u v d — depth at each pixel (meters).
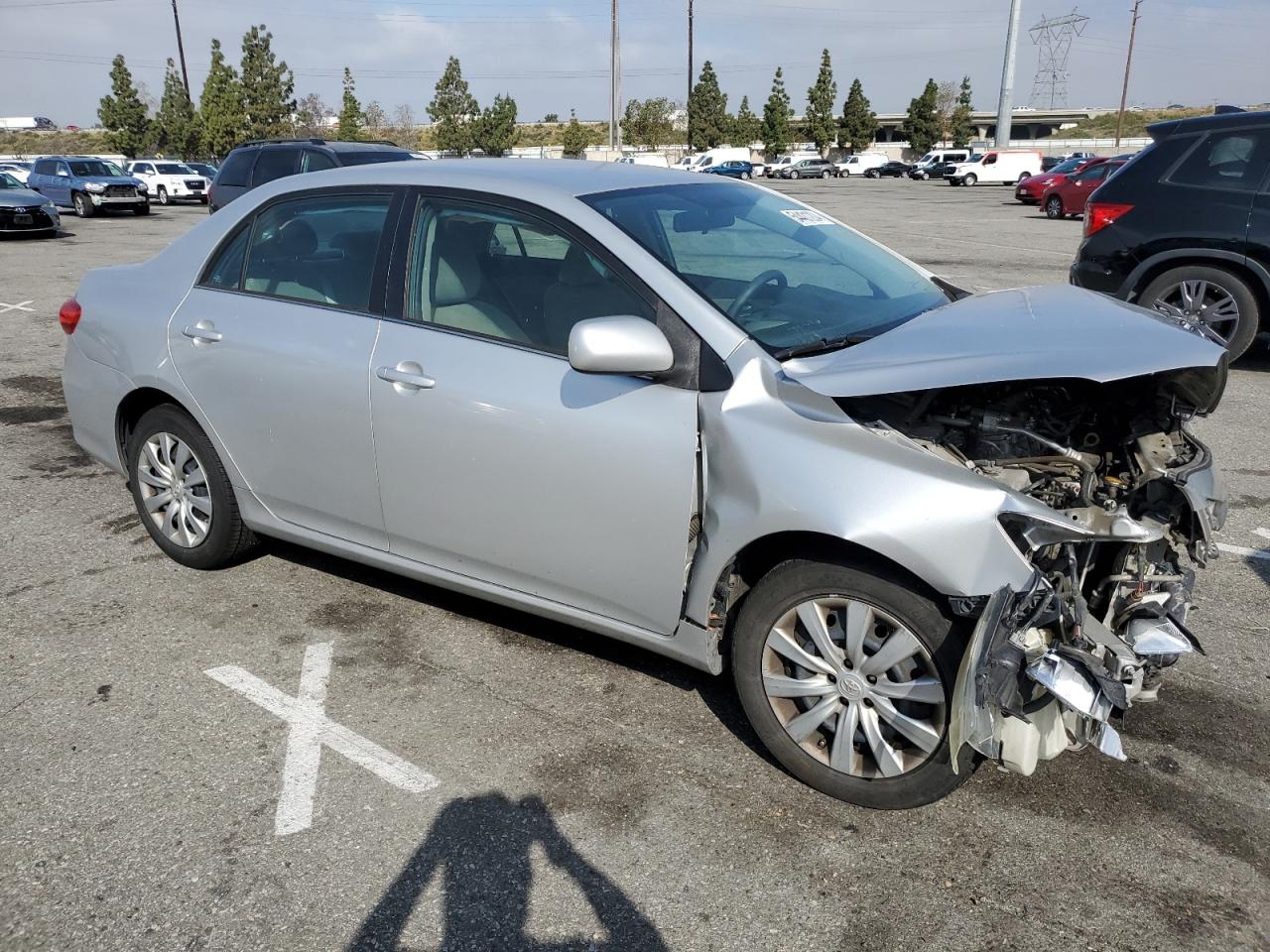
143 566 4.57
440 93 58.09
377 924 2.51
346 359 3.61
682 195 3.69
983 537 2.55
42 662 3.72
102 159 27.81
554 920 2.52
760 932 2.48
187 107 57.03
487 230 3.43
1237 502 5.33
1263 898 2.59
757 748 3.21
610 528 3.11
